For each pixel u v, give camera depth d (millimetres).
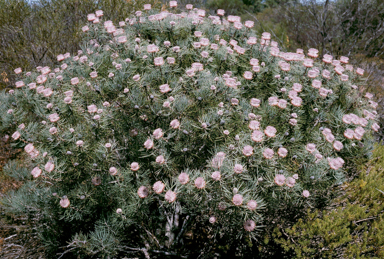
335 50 5973
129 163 2129
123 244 2275
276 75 2359
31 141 2137
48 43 4359
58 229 2172
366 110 2459
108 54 2602
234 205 1548
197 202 1719
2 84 3875
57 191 2049
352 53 5668
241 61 2660
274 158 1750
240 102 2213
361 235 2275
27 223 2293
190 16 2986
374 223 2170
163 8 5094
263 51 2721
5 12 4527
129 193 1964
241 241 2225
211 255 2344
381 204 2383
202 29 2875
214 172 1556
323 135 2035
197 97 2062
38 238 2229
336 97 2357
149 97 2029
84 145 2008
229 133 1988
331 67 2584
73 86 2324
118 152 2125
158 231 2461
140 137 2088
